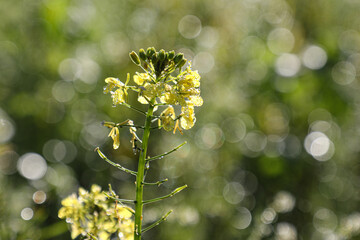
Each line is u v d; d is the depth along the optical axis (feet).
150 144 28.63
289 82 30.60
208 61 32.19
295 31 34.17
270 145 29.60
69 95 29.76
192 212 25.76
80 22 31.12
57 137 28.55
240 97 31.76
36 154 27.73
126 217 14.21
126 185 26.91
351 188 30.50
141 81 13.56
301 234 25.50
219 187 28.55
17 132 28.35
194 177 28.68
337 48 31.86
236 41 33.40
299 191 28.07
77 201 14.46
